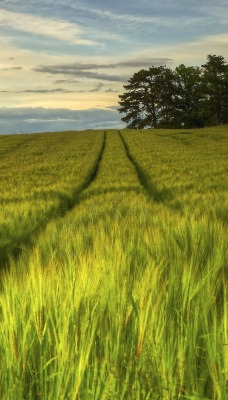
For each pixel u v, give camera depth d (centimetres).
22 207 965
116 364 180
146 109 12344
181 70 12225
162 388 164
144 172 2289
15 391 170
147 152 3888
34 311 222
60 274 306
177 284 272
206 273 301
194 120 11862
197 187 1338
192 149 4291
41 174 2253
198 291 260
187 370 181
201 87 11419
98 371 179
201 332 216
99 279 279
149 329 205
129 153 4050
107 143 5797
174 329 219
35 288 262
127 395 168
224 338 196
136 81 12269
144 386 169
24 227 750
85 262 334
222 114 11950
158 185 1525
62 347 190
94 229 575
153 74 12144
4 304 239
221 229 460
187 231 452
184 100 12300
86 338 197
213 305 244
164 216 627
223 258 345
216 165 2286
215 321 209
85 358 179
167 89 12031
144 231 482
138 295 250
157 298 237
